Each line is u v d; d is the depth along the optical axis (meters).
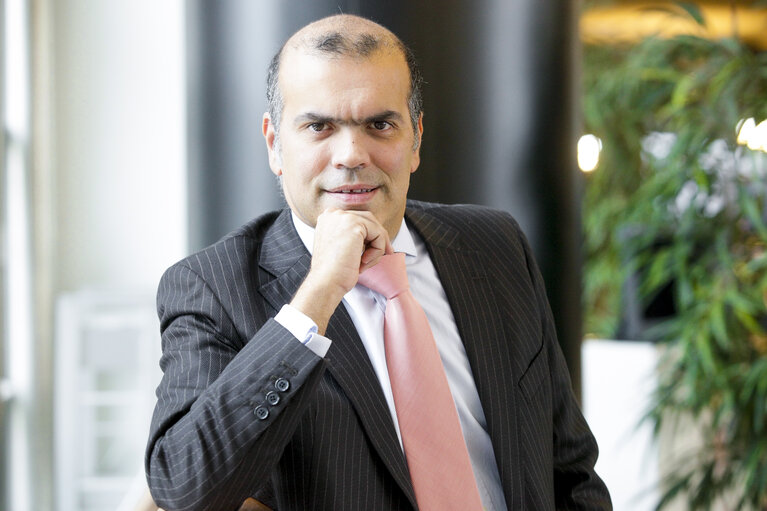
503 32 3.23
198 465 1.92
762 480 5.49
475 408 2.31
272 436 1.94
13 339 7.30
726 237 6.07
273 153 2.33
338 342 2.17
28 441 7.32
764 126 5.79
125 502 5.14
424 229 2.48
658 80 6.69
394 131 2.12
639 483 6.30
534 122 3.29
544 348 2.47
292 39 2.17
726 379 5.79
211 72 3.24
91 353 7.15
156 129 7.69
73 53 7.59
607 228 6.86
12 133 7.22
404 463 2.11
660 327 6.37
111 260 7.70
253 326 2.15
